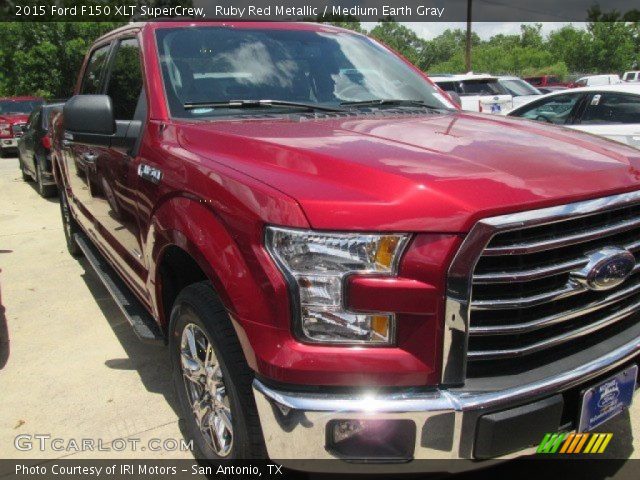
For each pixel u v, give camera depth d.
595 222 2.04
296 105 3.07
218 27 3.37
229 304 2.01
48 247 6.52
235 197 2.05
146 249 2.79
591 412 2.14
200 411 2.58
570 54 70.25
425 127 2.63
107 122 2.82
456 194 1.85
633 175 2.18
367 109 3.17
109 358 3.81
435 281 1.80
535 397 1.93
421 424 1.85
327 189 1.92
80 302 4.81
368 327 1.83
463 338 1.84
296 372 1.85
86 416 3.14
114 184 3.28
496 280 1.84
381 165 2.00
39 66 31.16
